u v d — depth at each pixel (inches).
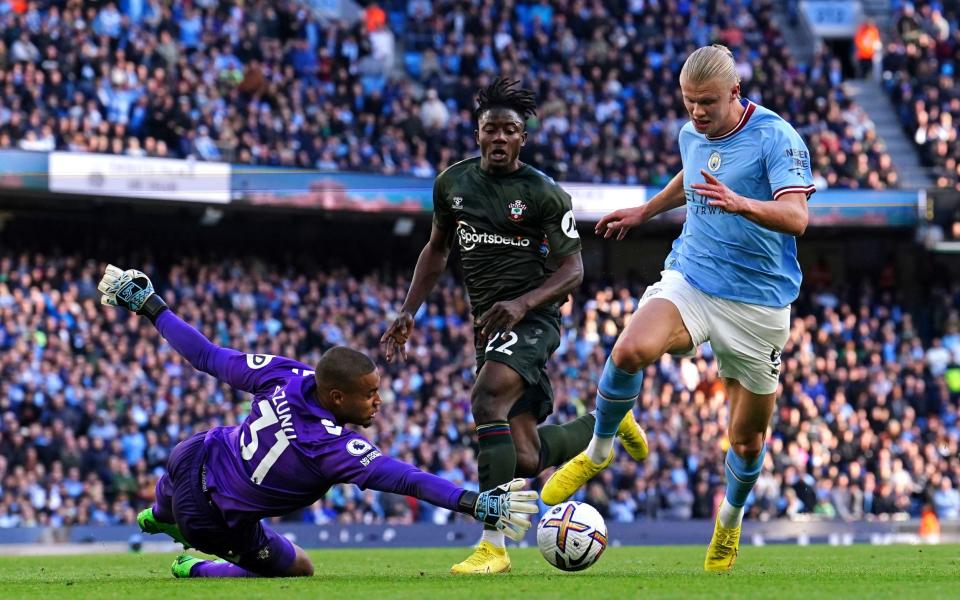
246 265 1062.4
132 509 805.2
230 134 1004.6
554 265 326.6
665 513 884.6
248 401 888.3
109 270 283.6
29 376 836.0
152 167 954.7
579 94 1175.0
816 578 279.4
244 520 266.8
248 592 237.9
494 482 311.1
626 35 1240.2
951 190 1133.7
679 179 325.4
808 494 923.4
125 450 833.5
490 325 311.3
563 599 214.5
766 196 297.4
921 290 1227.2
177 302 967.6
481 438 314.8
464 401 957.8
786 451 960.9
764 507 900.6
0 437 792.3
